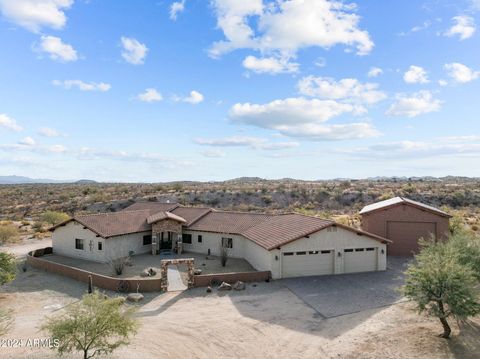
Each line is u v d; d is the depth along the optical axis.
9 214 75.50
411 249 36.06
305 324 20.02
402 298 23.73
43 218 57.41
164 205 47.62
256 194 92.00
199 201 86.75
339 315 21.17
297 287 26.72
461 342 16.81
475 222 50.66
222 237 38.19
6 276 25.59
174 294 25.81
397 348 16.56
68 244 38.22
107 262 35.03
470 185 105.56
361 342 17.45
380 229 36.50
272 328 19.58
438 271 17.06
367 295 24.61
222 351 17.12
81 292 26.31
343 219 51.47
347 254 30.53
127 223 39.12
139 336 18.69
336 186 108.12
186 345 17.70
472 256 21.00
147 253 39.47
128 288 26.34
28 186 135.38
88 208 76.56
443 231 35.69
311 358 16.25
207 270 32.41
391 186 105.44
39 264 32.81
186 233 40.72
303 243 29.53
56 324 13.91
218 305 23.38
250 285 27.44
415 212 36.09
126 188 108.75
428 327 18.69
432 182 141.50
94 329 14.05
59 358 15.63
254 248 33.50
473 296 16.58
